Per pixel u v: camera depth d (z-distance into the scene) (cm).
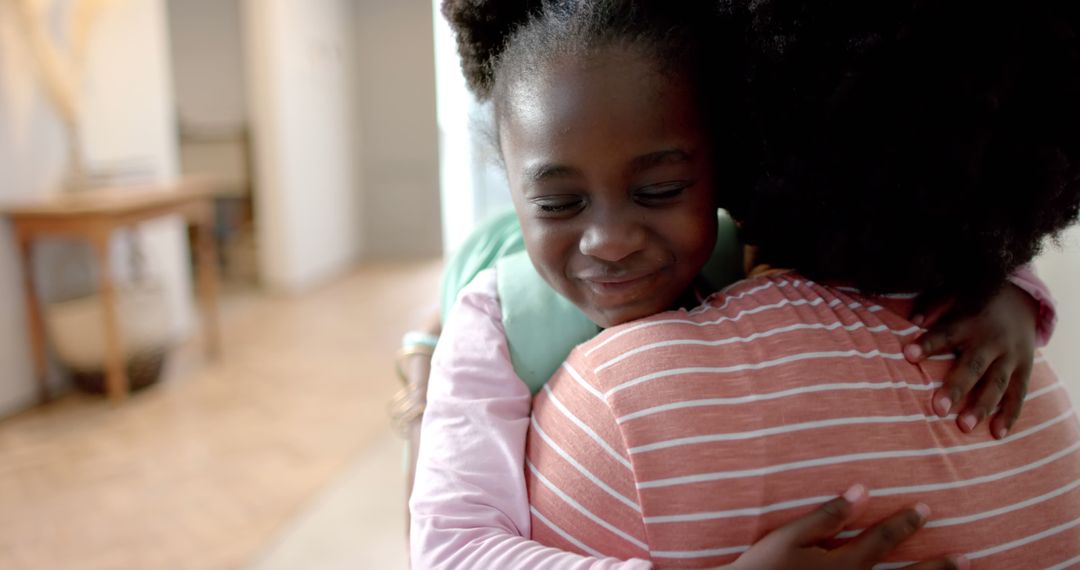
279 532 246
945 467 56
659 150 56
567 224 61
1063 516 59
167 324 392
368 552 233
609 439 57
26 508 262
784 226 63
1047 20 51
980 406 59
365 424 331
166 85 457
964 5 50
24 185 360
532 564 56
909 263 58
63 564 229
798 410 55
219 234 639
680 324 59
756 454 54
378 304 551
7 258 349
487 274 80
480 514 61
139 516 256
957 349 61
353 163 719
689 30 57
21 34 356
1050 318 70
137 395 368
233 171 636
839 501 53
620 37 56
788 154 58
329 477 282
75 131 373
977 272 61
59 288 377
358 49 710
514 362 71
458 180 739
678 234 60
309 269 634
